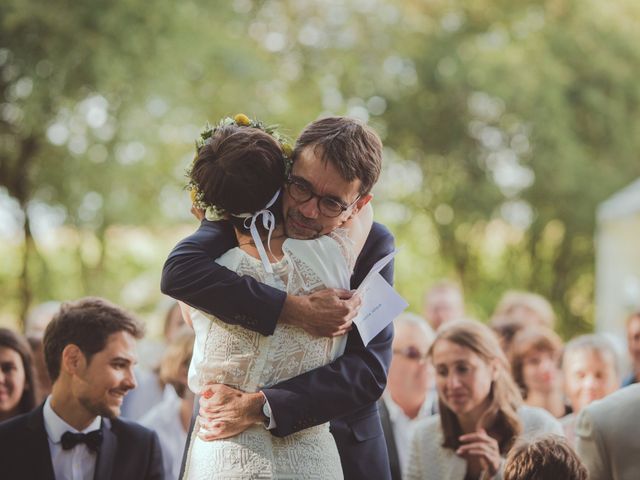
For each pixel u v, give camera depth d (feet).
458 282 66.18
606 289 42.16
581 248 66.18
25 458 13.48
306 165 10.11
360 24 61.87
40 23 43.86
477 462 15.15
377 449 11.31
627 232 39.32
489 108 62.49
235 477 9.80
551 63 60.49
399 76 62.08
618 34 62.44
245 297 9.90
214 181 10.21
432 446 15.55
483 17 62.90
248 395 9.93
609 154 62.90
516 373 18.53
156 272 55.47
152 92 45.57
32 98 43.96
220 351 10.11
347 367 10.32
